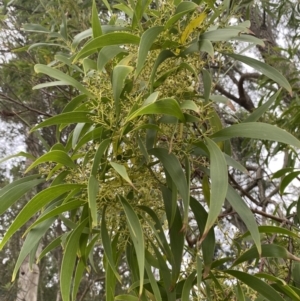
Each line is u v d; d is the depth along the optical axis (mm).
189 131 889
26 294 4164
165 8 913
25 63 2609
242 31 880
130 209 761
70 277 839
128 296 1025
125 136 821
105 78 907
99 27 904
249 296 1094
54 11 2217
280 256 895
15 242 4285
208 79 914
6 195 917
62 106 2828
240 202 811
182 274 1065
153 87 859
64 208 812
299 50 2863
